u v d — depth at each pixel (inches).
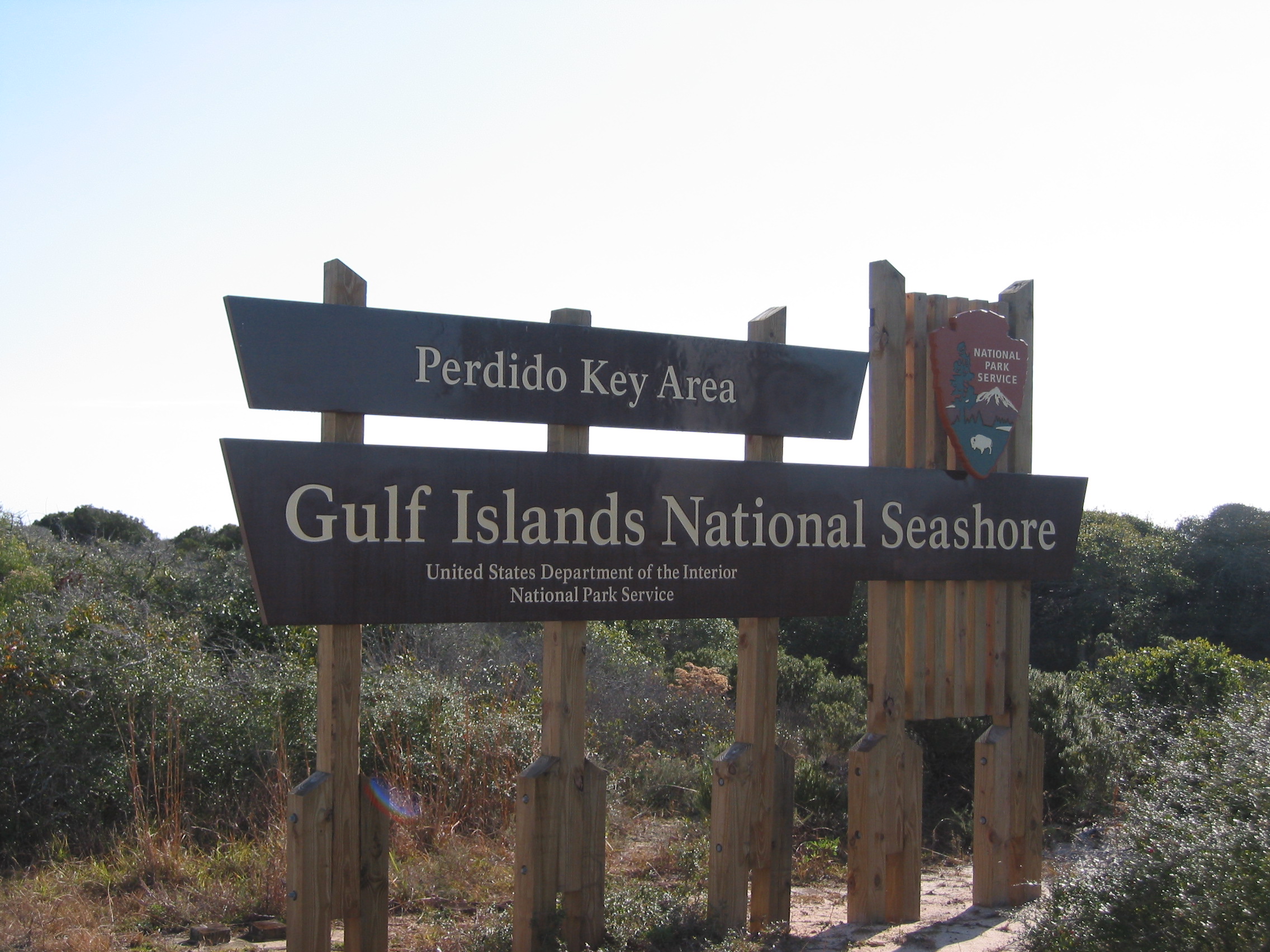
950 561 234.5
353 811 175.0
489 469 186.9
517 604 188.1
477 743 320.8
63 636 327.9
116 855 263.1
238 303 168.4
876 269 231.6
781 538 214.5
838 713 401.7
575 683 193.8
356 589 175.3
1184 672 474.0
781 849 213.5
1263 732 209.2
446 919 228.2
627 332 201.9
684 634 681.6
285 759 294.2
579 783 193.0
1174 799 196.9
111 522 1174.3
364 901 176.2
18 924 208.1
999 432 240.5
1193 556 1100.5
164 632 366.9
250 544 167.8
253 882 238.4
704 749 397.7
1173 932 158.1
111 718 309.1
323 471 173.6
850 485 222.8
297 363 172.6
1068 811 334.6
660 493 202.4
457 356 185.6
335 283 177.8
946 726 353.1
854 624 808.3
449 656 461.4
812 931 217.0
